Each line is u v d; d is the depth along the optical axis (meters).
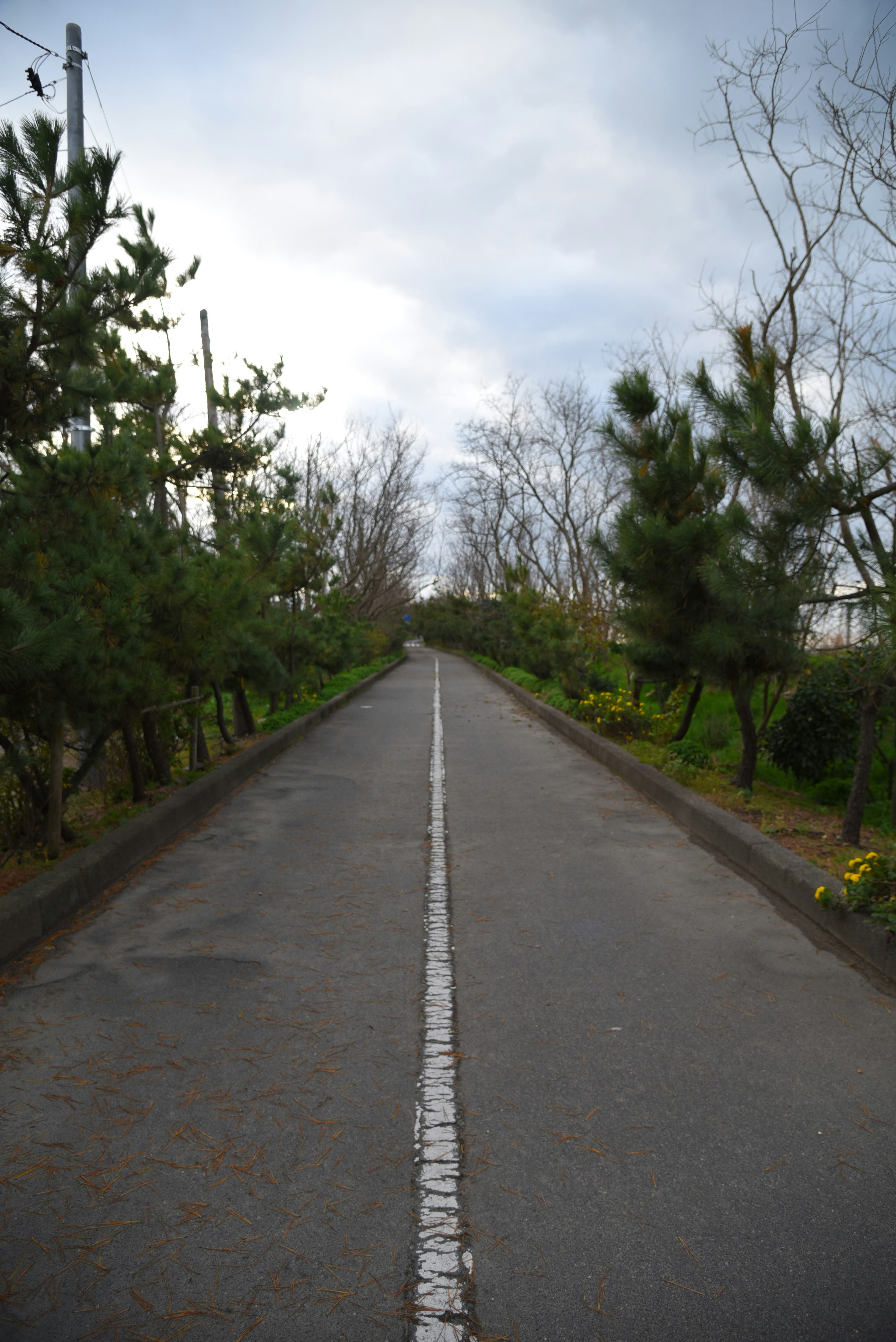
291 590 16.75
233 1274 2.38
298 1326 2.20
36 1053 3.59
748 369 7.64
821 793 11.55
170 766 9.53
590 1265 2.39
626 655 10.87
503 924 5.16
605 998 4.10
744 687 8.66
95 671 5.58
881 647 5.68
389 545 34.81
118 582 5.89
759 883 5.97
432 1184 2.74
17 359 5.39
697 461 9.97
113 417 9.34
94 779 9.53
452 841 7.25
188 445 11.27
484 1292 2.30
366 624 32.53
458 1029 3.79
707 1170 2.79
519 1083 3.35
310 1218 2.59
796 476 6.37
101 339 5.92
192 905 5.52
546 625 18.22
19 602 4.34
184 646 7.81
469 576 61.38
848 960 4.55
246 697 14.00
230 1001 4.09
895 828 9.09
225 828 7.71
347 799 9.04
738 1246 2.45
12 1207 2.65
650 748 11.27
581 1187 2.71
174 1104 3.21
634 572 9.17
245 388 12.02
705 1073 3.41
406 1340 2.15
